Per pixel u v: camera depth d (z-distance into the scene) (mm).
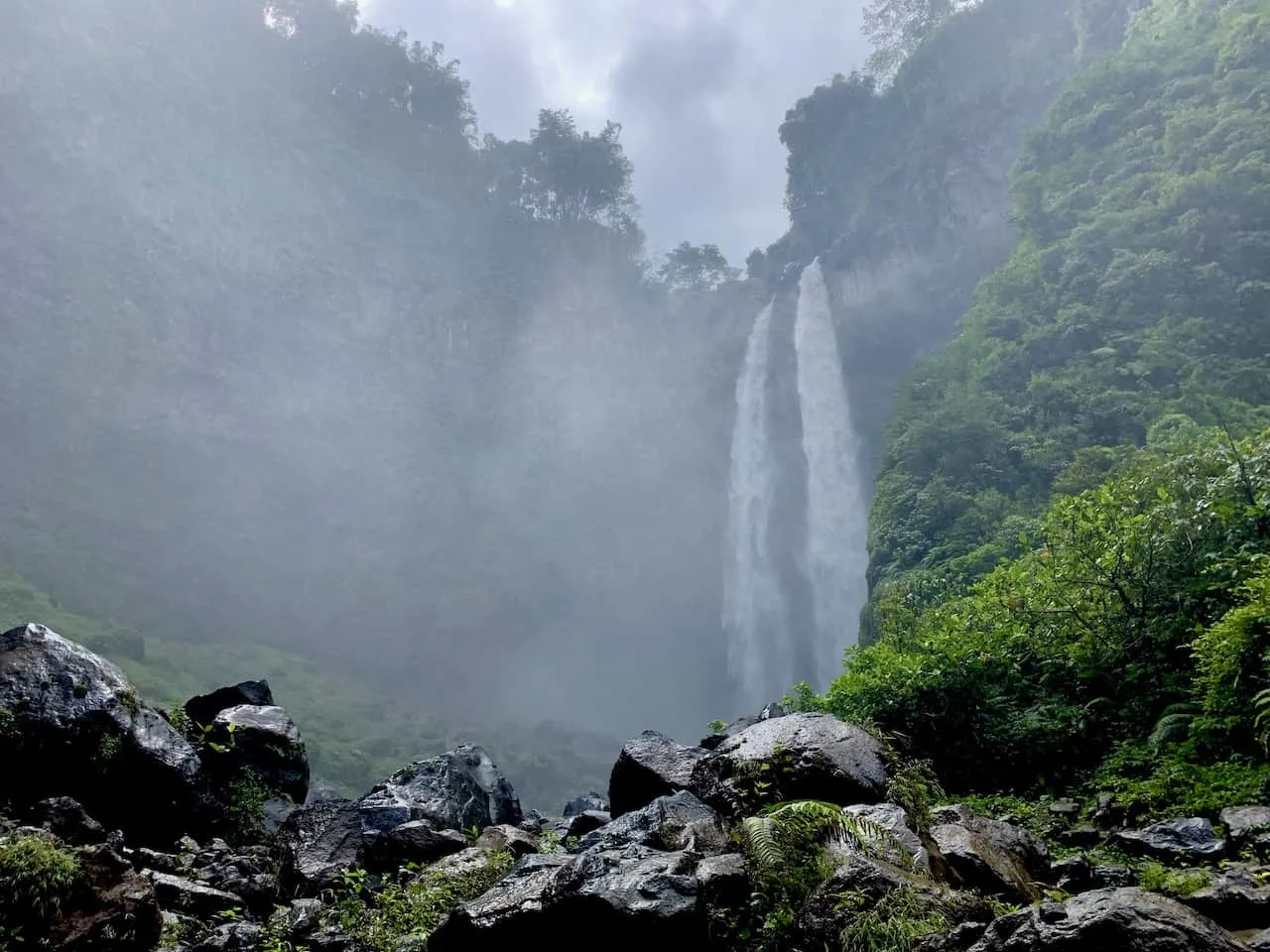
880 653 9930
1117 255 35188
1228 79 36844
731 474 70812
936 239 64000
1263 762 5645
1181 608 7766
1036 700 7879
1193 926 2727
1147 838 4895
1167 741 6555
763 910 3791
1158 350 29641
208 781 8156
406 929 5227
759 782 5176
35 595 43250
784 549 63938
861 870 3682
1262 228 31859
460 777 8711
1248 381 26562
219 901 5875
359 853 6961
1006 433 31750
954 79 67000
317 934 5316
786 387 69375
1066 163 42656
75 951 4465
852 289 68750
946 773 7230
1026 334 35719
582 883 4043
